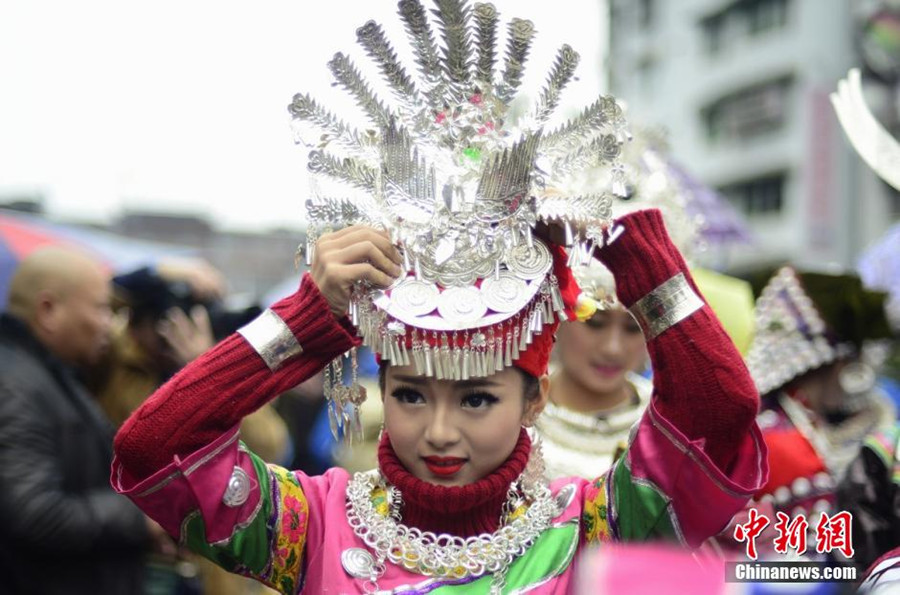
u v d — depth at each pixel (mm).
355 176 1787
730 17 19953
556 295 1784
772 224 19328
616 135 1764
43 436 2930
